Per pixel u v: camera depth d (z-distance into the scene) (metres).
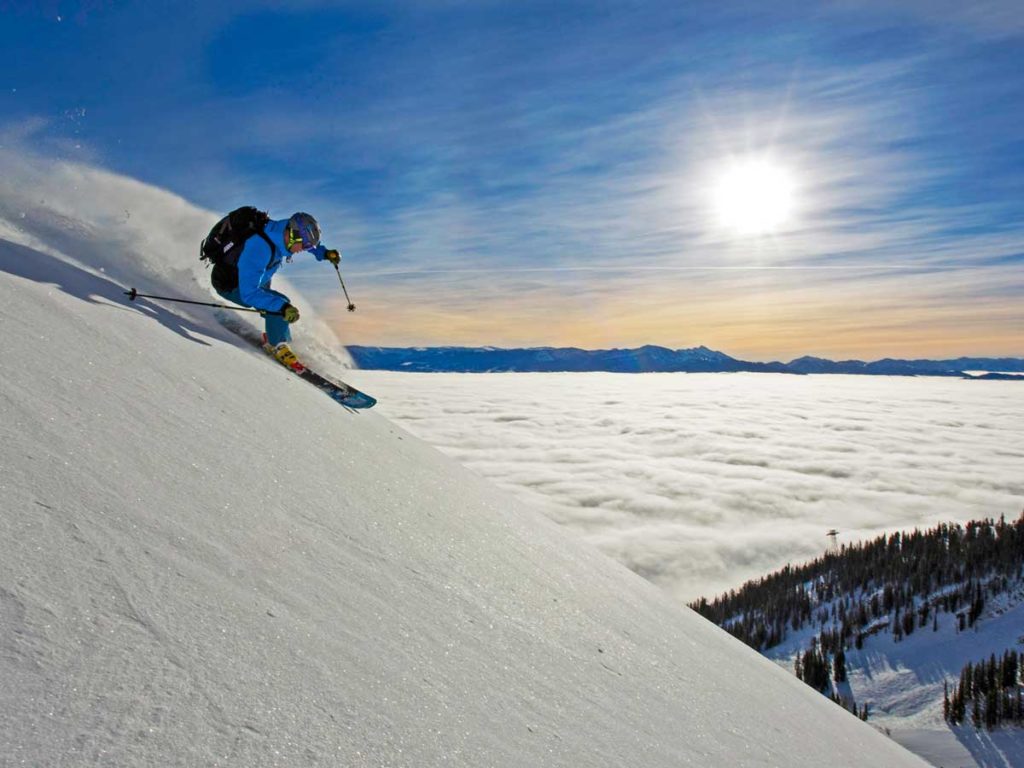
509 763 1.42
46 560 1.26
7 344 2.15
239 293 5.14
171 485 1.85
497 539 3.24
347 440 3.45
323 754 1.14
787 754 2.62
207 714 1.09
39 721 0.92
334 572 1.88
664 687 2.55
